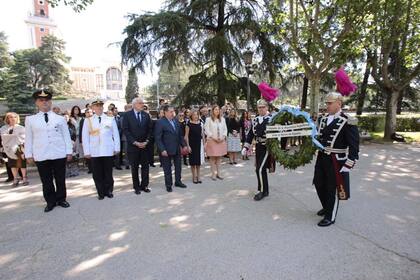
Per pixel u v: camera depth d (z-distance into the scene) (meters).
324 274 3.26
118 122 9.08
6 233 4.47
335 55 13.05
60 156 5.49
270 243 3.99
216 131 7.50
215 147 7.48
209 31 16.34
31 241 4.19
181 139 6.93
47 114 5.49
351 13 12.13
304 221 4.73
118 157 9.09
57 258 3.72
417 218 4.79
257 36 15.52
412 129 21.92
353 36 12.56
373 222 4.64
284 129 5.06
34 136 5.38
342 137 4.41
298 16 13.80
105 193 6.23
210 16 15.81
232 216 4.99
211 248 3.88
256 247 3.89
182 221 4.81
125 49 15.38
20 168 7.26
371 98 26.91
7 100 39.59
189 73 17.67
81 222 4.85
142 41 15.24
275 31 14.52
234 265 3.46
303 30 13.34
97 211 5.35
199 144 7.20
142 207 5.52
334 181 4.49
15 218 5.07
